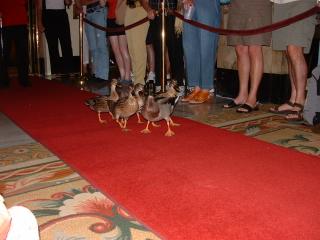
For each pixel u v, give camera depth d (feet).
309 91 16.24
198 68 22.26
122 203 9.61
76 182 10.99
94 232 8.39
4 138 15.61
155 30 23.57
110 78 32.58
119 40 28.60
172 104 15.48
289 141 14.46
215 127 16.38
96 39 30.71
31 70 37.37
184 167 11.85
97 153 13.33
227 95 24.03
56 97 24.11
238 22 18.58
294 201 9.56
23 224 5.63
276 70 21.27
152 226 8.54
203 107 20.75
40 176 11.51
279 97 21.44
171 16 23.04
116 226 8.61
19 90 27.14
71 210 9.36
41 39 36.37
